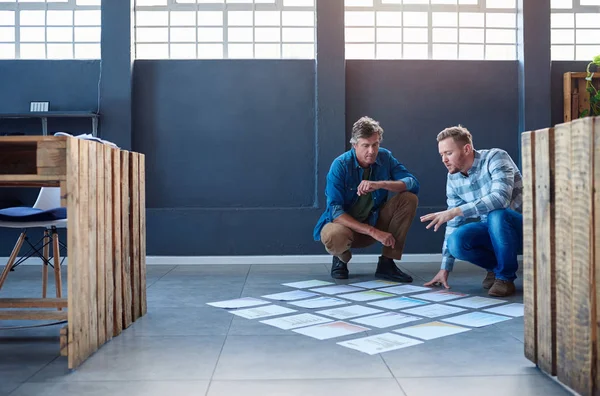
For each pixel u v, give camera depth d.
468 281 3.67
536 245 1.78
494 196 3.01
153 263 4.82
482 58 5.16
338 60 4.90
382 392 1.59
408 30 5.12
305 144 5.00
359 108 5.02
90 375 1.77
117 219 2.32
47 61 4.91
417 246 4.92
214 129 4.97
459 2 5.14
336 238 3.63
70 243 1.83
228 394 1.58
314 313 2.67
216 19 5.08
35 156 1.92
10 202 4.73
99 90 4.87
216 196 4.98
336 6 4.90
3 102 4.89
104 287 2.16
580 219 1.48
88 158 2.00
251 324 2.46
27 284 3.65
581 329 1.48
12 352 2.05
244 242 4.89
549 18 4.95
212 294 3.26
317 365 1.85
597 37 5.18
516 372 1.76
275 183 4.99
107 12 4.85
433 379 1.70
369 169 3.74
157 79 4.96
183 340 2.20
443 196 5.03
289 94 4.99
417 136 5.03
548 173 1.67
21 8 5.00
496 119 5.06
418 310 2.71
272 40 5.09
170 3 5.06
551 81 5.05
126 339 2.22
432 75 5.03
